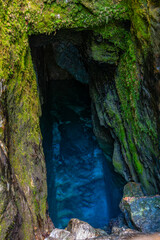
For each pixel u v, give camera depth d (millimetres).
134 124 5094
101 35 4957
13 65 3562
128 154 5703
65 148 9328
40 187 4035
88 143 9578
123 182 6336
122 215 5242
